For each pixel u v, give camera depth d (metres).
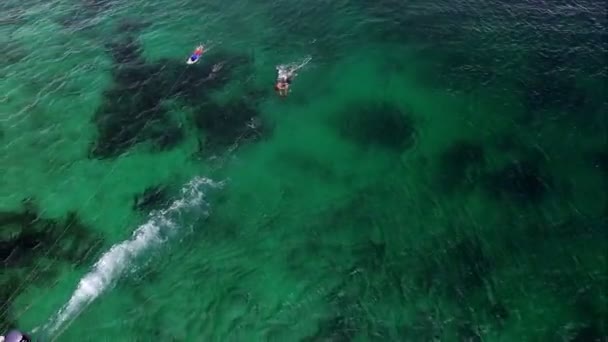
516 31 38.16
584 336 21.86
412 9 41.25
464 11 40.62
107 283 24.73
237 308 23.53
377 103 33.84
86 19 42.56
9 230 27.03
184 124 32.78
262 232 26.77
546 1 41.03
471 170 29.06
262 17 41.62
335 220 27.14
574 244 25.14
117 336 22.75
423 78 35.22
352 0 42.75
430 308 23.17
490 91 33.72
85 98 34.84
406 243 25.84
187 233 26.80
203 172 29.92
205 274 24.98
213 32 40.31
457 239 25.78
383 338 22.31
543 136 30.56
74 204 28.36
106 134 32.28
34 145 31.75
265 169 30.05
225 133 32.19
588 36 37.12
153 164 30.41
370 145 31.16
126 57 38.22
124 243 26.38
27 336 22.77
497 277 24.11
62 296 24.27
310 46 38.56
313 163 30.33
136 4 44.25
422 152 30.41
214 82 35.75
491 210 26.94
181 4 43.75
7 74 37.09
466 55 36.56
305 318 23.12
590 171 28.44
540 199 27.23
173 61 37.62
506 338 22.00
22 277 24.98
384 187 28.66
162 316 23.38
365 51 37.75
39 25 42.00
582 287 23.52
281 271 24.97
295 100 34.31
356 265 25.02
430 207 27.38
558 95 32.94
